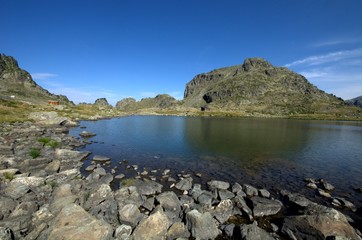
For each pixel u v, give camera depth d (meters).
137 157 25.84
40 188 13.21
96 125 65.69
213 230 9.93
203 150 31.14
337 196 15.52
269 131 62.56
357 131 72.00
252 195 15.00
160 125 75.81
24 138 29.97
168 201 12.43
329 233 9.30
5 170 14.80
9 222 8.73
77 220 8.95
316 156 29.11
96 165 21.30
